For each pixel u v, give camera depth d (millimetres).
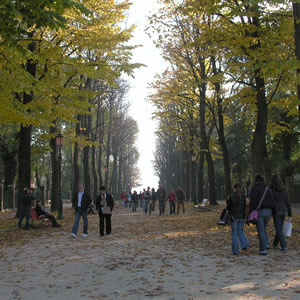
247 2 12766
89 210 28969
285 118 33062
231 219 9758
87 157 35406
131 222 20719
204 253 9891
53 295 6039
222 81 18094
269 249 10328
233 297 5691
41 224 18094
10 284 6820
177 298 5727
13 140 32656
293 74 16297
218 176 60219
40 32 18625
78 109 19625
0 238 14078
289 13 15219
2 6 9398
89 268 8156
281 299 5523
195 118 35344
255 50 14945
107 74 18922
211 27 15969
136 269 7969
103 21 18922
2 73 12898
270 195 9602
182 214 27016
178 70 26703
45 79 17938
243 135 42094
